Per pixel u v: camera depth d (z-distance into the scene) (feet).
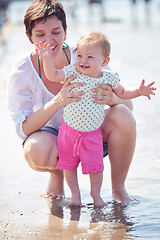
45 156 10.82
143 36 56.49
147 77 28.66
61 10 10.98
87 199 11.44
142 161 14.24
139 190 11.73
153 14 105.09
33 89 11.68
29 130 11.39
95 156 10.72
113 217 9.90
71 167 10.89
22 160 15.10
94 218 9.90
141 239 8.59
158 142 16.26
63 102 10.74
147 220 9.61
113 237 8.73
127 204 10.76
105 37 10.90
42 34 10.86
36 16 10.68
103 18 102.73
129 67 33.06
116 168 11.08
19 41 59.26
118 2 161.48
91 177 10.90
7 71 33.17
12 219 9.94
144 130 17.99
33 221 9.80
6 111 21.91
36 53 10.71
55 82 11.61
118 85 11.03
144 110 21.33
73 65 10.87
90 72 10.71
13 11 126.62
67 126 10.78
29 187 12.48
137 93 10.88
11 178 13.30
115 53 41.70
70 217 10.02
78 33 66.39
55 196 11.66
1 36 67.31
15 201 11.27
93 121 10.68
